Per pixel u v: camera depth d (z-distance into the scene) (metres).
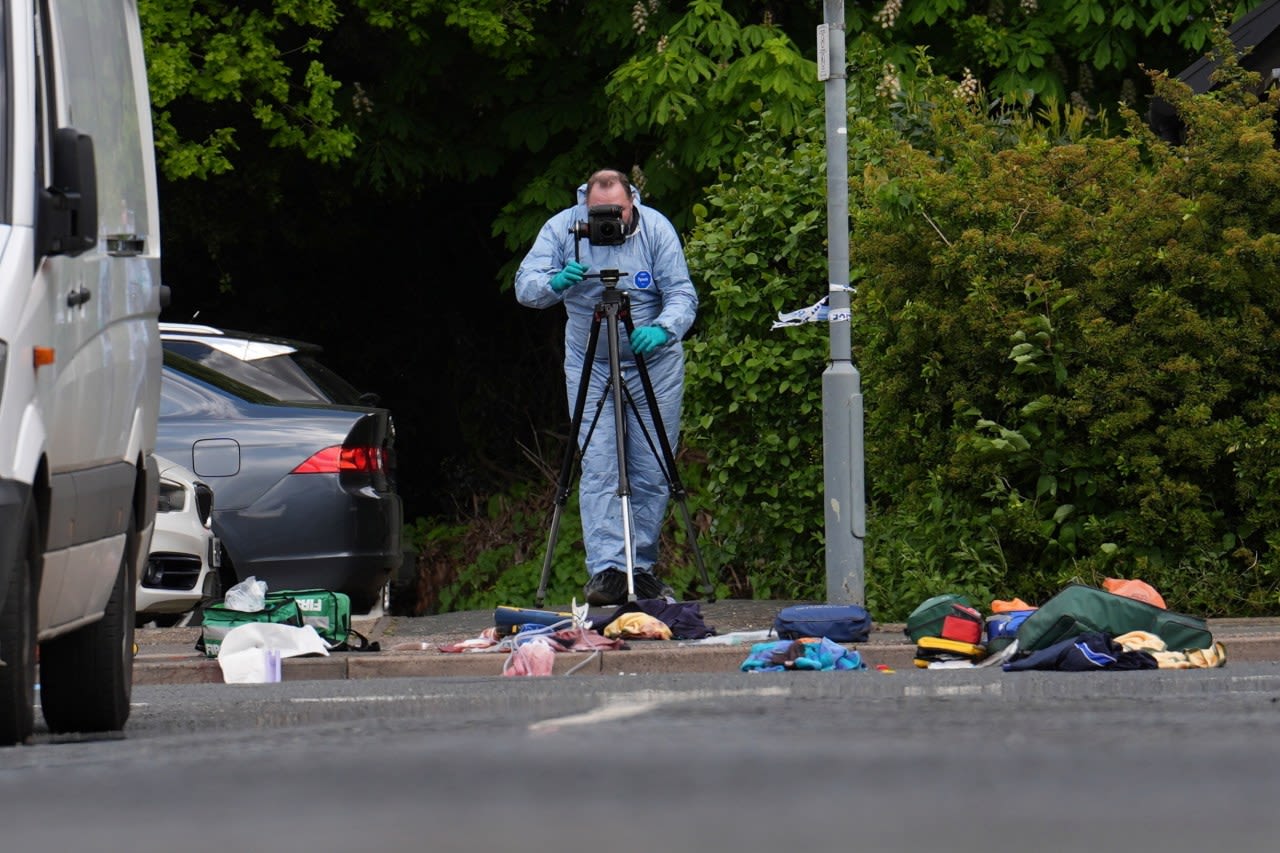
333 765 19.75
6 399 22.42
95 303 25.72
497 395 89.38
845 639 38.84
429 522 86.62
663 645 39.22
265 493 48.62
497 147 80.38
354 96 76.81
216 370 51.28
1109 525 45.75
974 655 37.66
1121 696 28.14
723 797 16.92
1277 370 45.91
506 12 75.50
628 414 45.56
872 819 15.59
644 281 45.59
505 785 17.88
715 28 71.56
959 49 76.25
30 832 15.70
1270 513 45.03
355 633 40.28
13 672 22.89
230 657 37.66
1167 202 45.78
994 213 46.25
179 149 75.75
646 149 77.81
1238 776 18.20
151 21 73.81
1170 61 77.31
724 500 53.56
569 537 77.25
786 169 52.53
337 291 94.12
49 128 24.78
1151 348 45.47
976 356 45.94
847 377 43.72
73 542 24.55
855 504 43.56
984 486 46.16
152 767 20.03
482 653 38.69
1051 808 16.17
